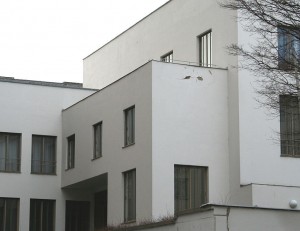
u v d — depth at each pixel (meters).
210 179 30.33
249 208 22.64
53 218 38.25
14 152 38.06
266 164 30.16
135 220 30.45
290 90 23.67
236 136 30.25
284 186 29.44
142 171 30.31
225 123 30.91
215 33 32.16
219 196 30.33
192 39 33.81
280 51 24.92
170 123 30.16
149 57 37.62
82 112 36.41
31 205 38.03
